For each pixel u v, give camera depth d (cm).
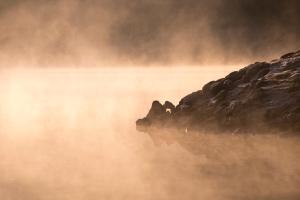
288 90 4059
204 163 3259
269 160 3288
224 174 2983
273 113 3978
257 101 4097
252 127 4038
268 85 4184
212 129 4241
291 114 3906
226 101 4325
